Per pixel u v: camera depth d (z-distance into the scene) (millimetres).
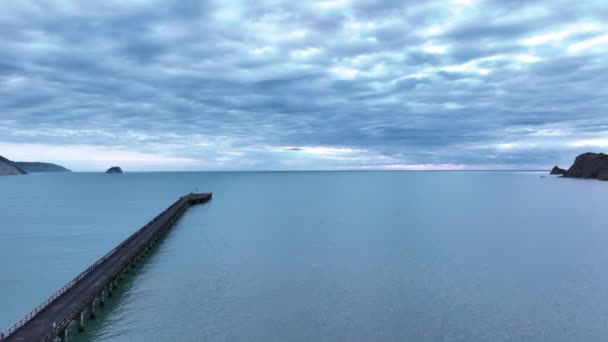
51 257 53625
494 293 37531
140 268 46469
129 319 32469
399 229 71750
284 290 38594
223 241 61750
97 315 33312
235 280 41688
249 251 54625
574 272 43938
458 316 32625
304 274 43562
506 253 52562
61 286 42094
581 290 38344
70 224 81000
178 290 38875
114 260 43688
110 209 108312
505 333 29875
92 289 33812
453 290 38344
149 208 110938
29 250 57625
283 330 30266
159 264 48156
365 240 61594
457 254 52156
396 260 49188
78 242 63062
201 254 53188
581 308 34188
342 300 35969
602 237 63094
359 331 30094
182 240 62812
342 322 31531
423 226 75000
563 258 49906
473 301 35625
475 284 40000
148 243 55062
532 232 67812
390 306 34562
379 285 39781
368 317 32438
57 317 28703
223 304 35250
